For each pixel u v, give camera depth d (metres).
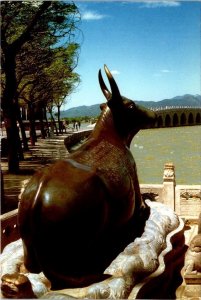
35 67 22.61
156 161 40.00
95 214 5.99
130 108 7.55
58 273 5.89
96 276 6.05
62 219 5.68
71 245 5.82
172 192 10.57
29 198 5.82
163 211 8.57
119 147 7.34
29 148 37.81
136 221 7.52
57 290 5.84
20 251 6.84
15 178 21.03
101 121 7.45
